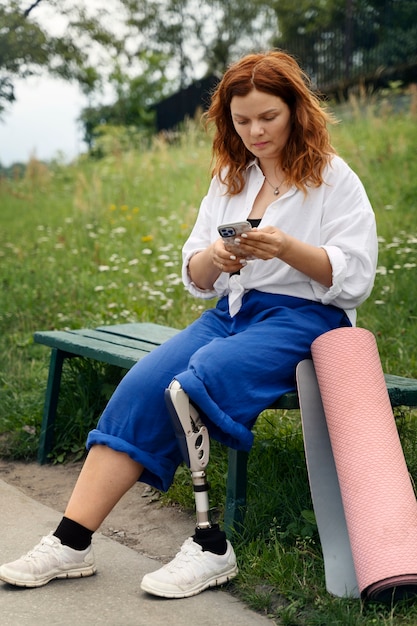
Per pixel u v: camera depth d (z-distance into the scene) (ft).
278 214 8.98
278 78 8.76
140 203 29.73
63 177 39.55
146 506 10.61
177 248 22.89
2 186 37.99
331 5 63.16
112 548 9.19
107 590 8.11
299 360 8.66
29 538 9.44
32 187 37.83
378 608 7.42
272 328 8.68
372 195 25.21
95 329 13.08
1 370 15.56
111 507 8.39
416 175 26.58
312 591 7.80
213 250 8.76
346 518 7.80
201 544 8.14
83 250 24.21
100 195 29.60
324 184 8.95
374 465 7.79
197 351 8.50
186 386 7.98
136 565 8.73
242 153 9.39
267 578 8.18
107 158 42.04
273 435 10.98
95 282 20.75
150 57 67.41
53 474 12.00
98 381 12.94
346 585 7.77
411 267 18.69
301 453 10.39
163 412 8.36
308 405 8.45
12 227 29.91
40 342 12.50
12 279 21.91
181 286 19.12
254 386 8.43
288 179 8.96
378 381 8.29
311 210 8.96
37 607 7.75
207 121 9.50
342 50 46.09
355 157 28.55
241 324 9.10
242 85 8.77
